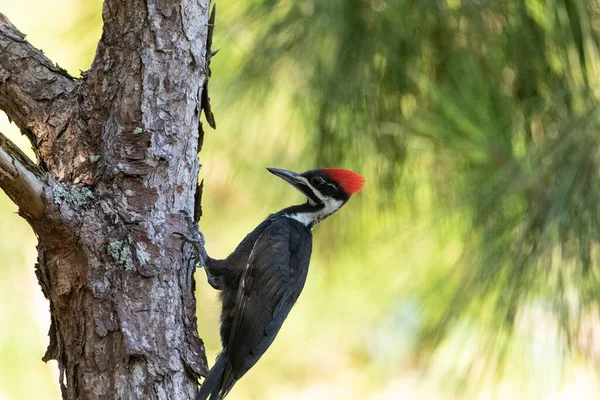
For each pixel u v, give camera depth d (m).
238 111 8.52
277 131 8.71
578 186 6.86
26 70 6.91
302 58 8.02
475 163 7.84
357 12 8.11
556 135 7.20
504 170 7.32
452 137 7.79
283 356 12.49
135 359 6.37
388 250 8.93
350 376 12.40
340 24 7.92
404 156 8.38
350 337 11.77
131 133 6.79
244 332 8.45
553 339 7.09
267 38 8.10
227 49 8.51
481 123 7.70
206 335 12.66
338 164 8.73
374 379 11.80
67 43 9.39
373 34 8.04
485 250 7.22
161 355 6.48
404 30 8.07
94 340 6.39
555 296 6.88
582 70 7.29
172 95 6.93
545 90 7.78
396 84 8.21
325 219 9.03
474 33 7.77
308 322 11.52
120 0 6.91
